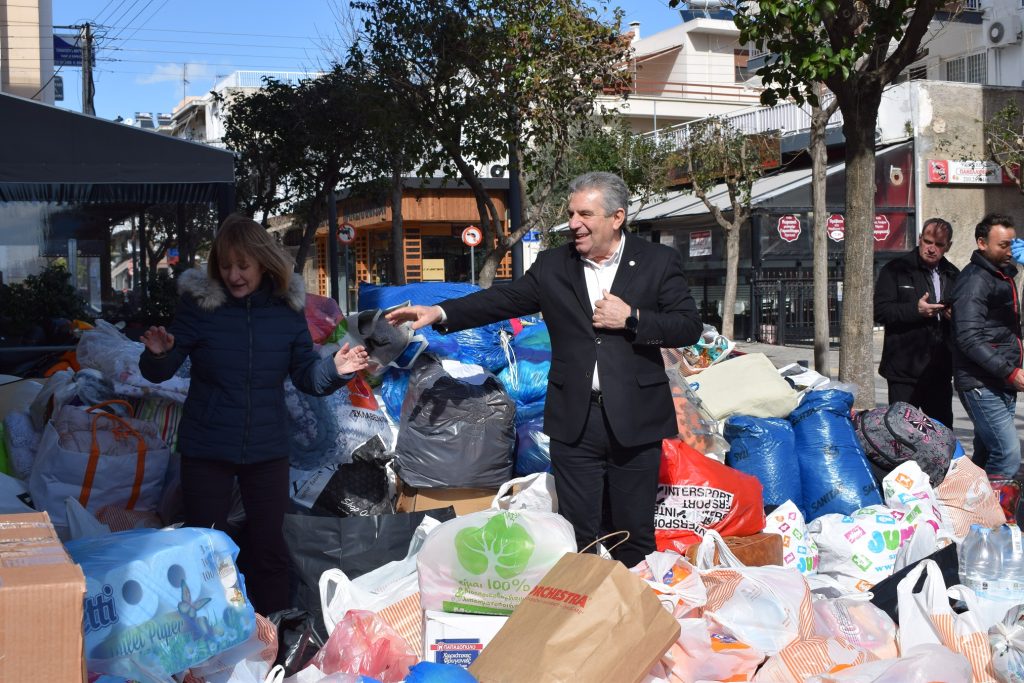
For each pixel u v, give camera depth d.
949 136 23.95
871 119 8.80
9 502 4.69
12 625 2.18
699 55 46.47
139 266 12.39
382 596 3.74
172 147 9.16
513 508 4.51
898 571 4.17
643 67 47.38
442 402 5.01
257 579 4.23
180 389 5.35
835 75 8.56
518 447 5.25
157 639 2.80
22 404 6.27
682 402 5.57
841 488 5.41
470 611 3.51
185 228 12.53
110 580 2.76
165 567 2.88
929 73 29.44
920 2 8.33
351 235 28.00
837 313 23.28
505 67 12.59
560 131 13.24
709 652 3.38
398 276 19.16
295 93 21.69
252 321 4.04
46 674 2.21
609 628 3.05
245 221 4.01
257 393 4.04
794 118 26.16
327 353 5.97
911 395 6.55
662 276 3.99
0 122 8.67
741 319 24.61
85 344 5.72
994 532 4.20
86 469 4.62
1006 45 27.44
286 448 4.17
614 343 3.91
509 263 34.97
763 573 3.76
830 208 23.41
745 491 4.73
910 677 3.16
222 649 2.96
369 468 5.20
